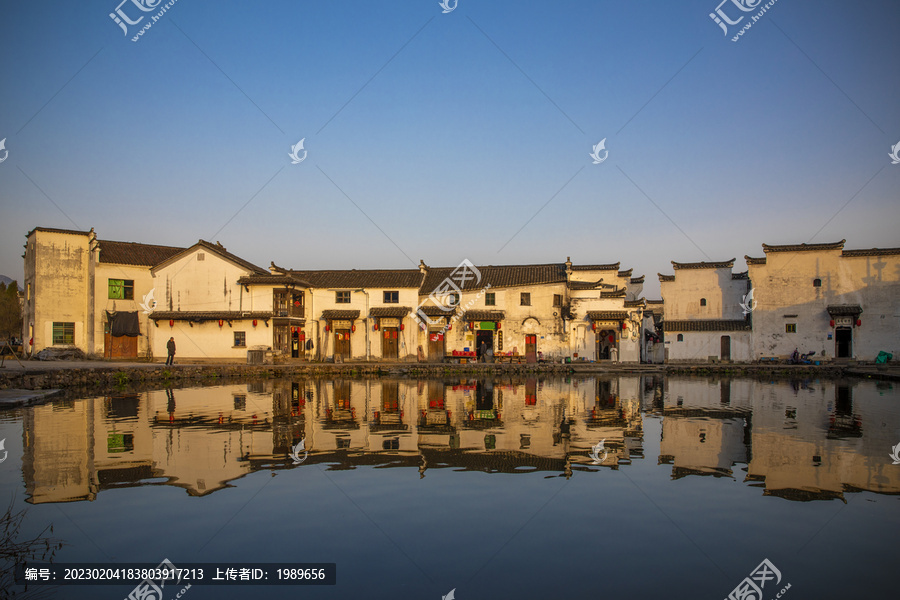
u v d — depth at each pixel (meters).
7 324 59.66
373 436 15.88
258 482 11.21
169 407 21.78
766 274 49.41
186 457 13.22
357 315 47.94
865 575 7.36
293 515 9.41
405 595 6.84
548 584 7.09
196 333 43.88
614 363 46.44
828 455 13.64
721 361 49.44
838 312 46.88
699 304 51.56
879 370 40.44
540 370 41.88
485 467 12.42
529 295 48.34
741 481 11.39
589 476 11.75
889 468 12.39
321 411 20.88
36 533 8.63
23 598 6.81
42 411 20.45
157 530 8.77
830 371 42.47
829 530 8.82
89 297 44.09
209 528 8.84
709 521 9.17
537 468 12.38
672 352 50.25
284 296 44.16
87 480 11.30
